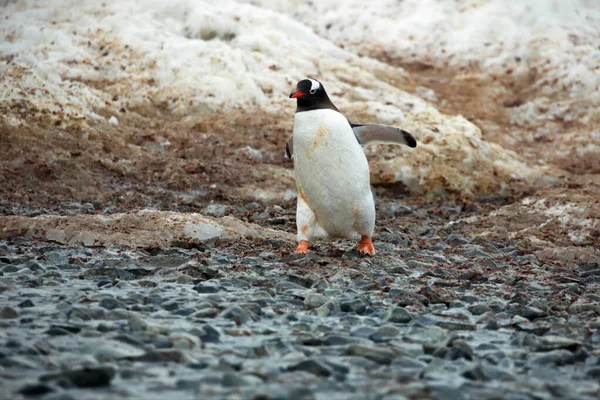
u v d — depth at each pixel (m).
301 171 12.23
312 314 9.02
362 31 33.25
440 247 14.40
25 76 21.72
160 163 19.89
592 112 27.80
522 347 7.88
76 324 8.12
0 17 27.11
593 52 30.97
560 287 11.23
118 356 7.05
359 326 8.45
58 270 11.07
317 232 12.70
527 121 27.55
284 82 25.53
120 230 13.66
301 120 11.99
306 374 6.70
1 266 11.08
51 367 6.68
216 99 23.62
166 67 24.78
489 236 15.95
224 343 7.67
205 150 21.11
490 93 29.09
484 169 21.69
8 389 6.06
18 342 7.23
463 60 31.41
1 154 18.62
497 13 33.12
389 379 6.66
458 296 10.22
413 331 8.27
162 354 7.01
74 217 14.02
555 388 6.54
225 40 27.45
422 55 31.86
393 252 13.46
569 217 16.97
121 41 25.86
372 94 25.83
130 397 6.01
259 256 12.47
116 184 18.72
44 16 27.75
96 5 28.31
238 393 6.12
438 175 20.89
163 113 23.31
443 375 6.92
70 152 19.28
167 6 28.03
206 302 9.02
